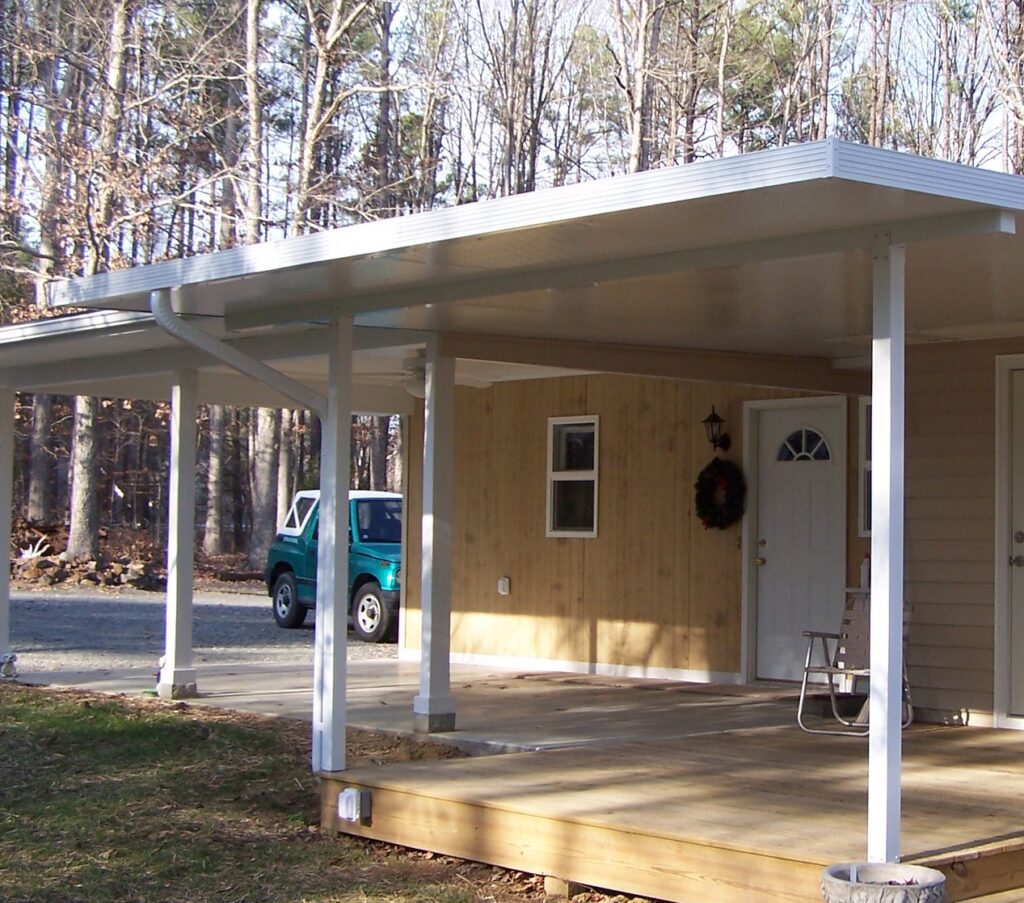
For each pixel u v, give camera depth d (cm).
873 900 485
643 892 587
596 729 922
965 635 954
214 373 1280
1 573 1248
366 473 4206
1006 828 594
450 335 899
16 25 2477
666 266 654
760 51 2664
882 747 541
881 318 570
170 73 2544
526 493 1399
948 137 2572
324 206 2564
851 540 1148
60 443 3628
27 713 1046
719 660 1229
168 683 1117
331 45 2391
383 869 672
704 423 1250
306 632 1867
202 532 4172
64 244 2445
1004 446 944
